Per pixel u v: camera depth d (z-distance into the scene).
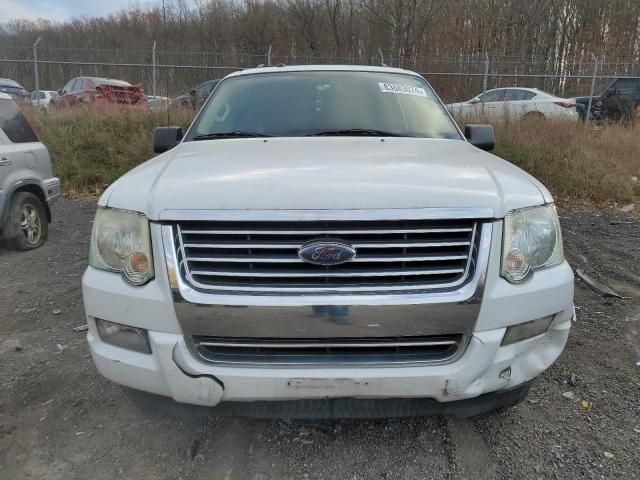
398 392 2.01
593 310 4.00
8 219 5.59
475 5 23.72
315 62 13.98
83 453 2.44
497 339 2.04
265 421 2.66
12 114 5.89
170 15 34.06
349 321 1.94
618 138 9.91
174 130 3.52
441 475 2.28
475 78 13.98
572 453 2.40
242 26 33.03
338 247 1.93
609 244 5.87
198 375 2.01
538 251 2.18
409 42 24.84
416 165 2.39
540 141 9.34
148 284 2.06
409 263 1.98
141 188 2.21
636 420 2.63
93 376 3.10
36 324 3.87
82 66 13.94
